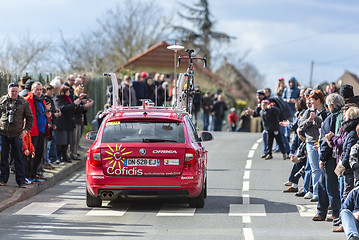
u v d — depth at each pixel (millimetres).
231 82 113875
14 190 22359
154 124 19938
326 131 18016
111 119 20125
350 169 16953
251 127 72000
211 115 58156
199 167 19781
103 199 20688
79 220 18562
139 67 90125
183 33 117938
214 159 33969
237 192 23984
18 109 22672
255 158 34281
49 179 25250
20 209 20250
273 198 22656
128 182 19281
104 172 19359
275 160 33469
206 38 118125
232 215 19406
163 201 21875
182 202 21688
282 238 16141
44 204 21172
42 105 23891
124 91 37312
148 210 20203
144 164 19312
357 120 16812
